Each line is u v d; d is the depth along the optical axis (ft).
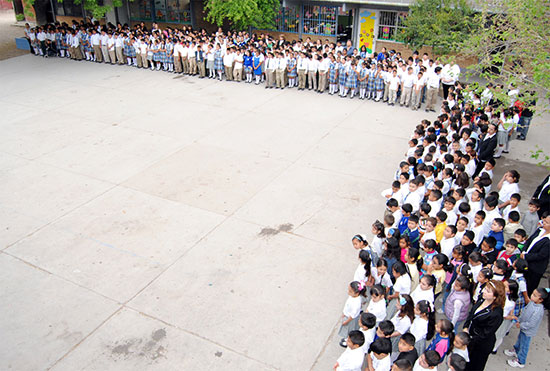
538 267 23.95
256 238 30.27
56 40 75.20
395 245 22.84
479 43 33.24
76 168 39.29
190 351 22.11
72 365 21.39
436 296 22.50
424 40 56.29
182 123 48.47
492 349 19.85
